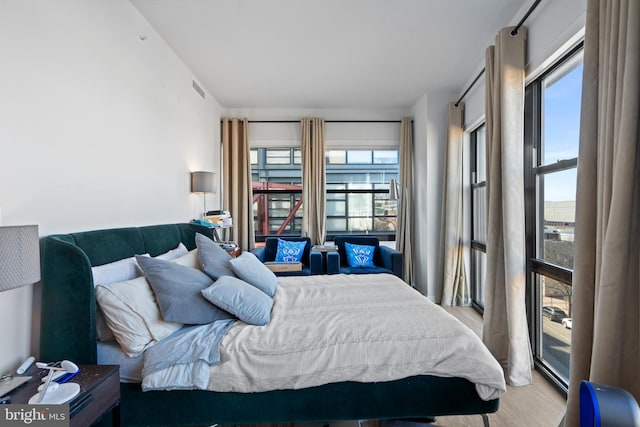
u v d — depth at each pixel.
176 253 2.10
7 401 0.90
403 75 3.18
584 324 1.27
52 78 1.39
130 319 1.28
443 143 3.62
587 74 1.28
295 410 1.27
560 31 1.70
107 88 1.78
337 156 4.43
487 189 2.28
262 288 1.89
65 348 1.21
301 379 1.22
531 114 2.11
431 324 1.44
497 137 2.12
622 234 1.05
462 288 3.40
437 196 3.62
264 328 1.43
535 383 1.92
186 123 2.92
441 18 2.24
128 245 1.78
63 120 1.46
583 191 1.29
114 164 1.84
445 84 3.41
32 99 1.29
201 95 3.32
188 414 1.25
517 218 1.98
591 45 1.27
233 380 1.21
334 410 1.28
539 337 2.12
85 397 0.95
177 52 2.67
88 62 1.62
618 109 1.09
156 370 1.19
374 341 1.32
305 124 4.12
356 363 1.25
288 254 3.74
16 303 1.22
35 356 1.29
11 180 1.21
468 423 1.55
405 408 1.28
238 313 1.49
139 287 1.41
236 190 4.03
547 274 1.95
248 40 2.51
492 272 2.16
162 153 2.44
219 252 2.01
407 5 2.10
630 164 1.04
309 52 2.71
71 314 1.22
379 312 1.60
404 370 1.25
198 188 2.96
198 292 1.53
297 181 4.38
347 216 4.47
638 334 1.06
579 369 1.28
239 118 4.19
